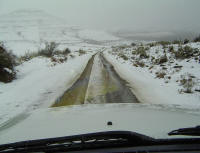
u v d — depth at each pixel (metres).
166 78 10.02
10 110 5.66
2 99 6.88
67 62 20.20
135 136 1.53
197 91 7.31
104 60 22.80
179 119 2.29
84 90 7.77
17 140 1.82
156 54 20.25
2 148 1.63
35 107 5.86
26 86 9.03
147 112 2.79
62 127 2.11
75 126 2.12
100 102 6.05
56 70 14.18
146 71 12.89
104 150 1.50
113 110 3.01
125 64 17.61
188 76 9.83
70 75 11.77
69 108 3.38
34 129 2.12
